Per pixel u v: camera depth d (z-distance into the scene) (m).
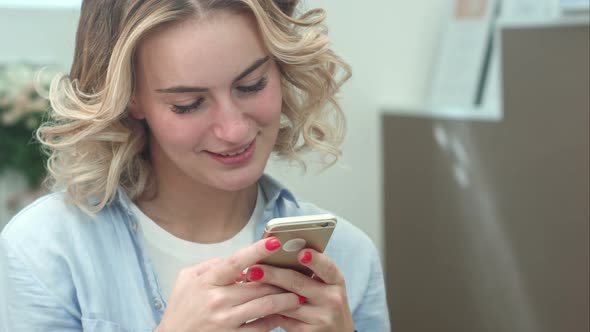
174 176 1.21
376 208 3.44
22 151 3.06
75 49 1.19
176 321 1.02
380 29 3.39
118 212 1.23
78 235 1.19
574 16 2.24
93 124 1.12
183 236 1.24
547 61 2.33
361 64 3.37
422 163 3.05
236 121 1.07
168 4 1.03
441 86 3.32
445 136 2.89
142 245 1.20
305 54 1.14
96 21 1.13
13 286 1.15
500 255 2.59
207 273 1.02
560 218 2.32
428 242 3.03
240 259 0.98
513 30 2.43
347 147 3.38
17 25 3.40
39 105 3.00
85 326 1.14
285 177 3.24
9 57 3.40
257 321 1.07
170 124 1.09
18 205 3.16
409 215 3.15
